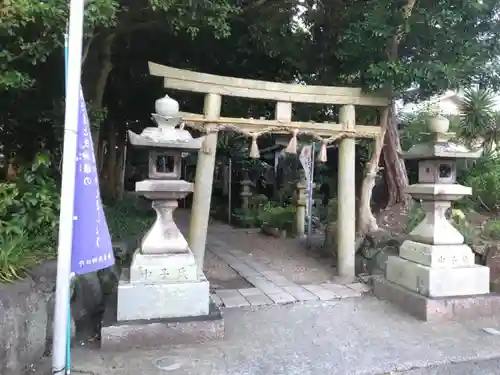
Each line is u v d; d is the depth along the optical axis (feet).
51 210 12.64
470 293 13.78
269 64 23.26
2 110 15.20
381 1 16.19
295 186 31.73
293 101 17.37
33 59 11.51
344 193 18.20
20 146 16.75
